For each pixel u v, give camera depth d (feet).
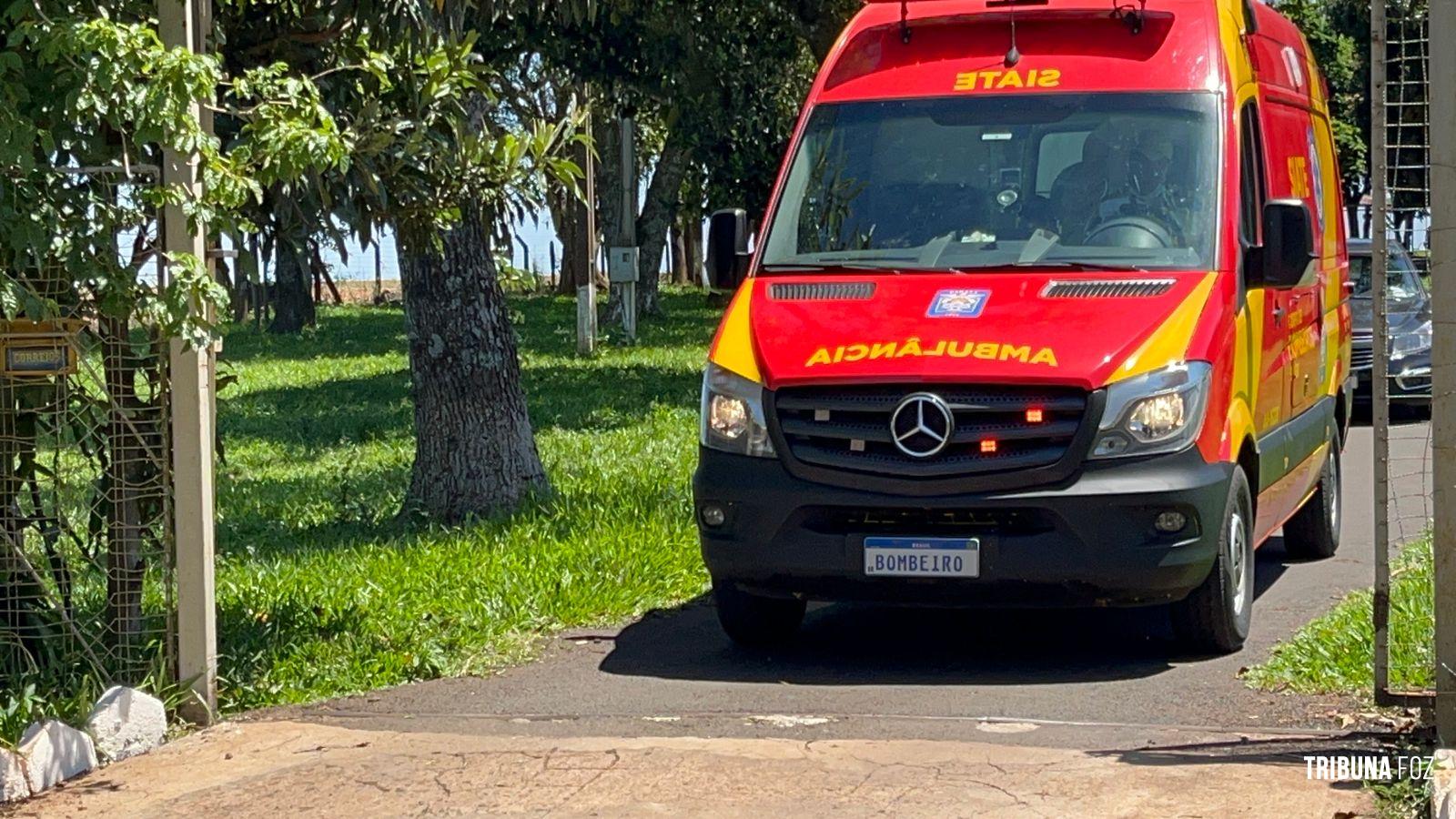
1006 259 27.81
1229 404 26.63
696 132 69.31
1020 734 22.15
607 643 29.22
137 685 23.25
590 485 46.21
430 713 24.26
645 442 58.54
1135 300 26.50
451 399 42.57
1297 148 34.65
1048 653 27.86
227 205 21.91
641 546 35.37
